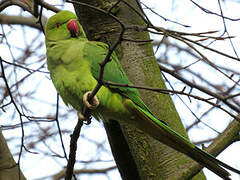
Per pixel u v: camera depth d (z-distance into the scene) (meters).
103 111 9.39
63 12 10.18
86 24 10.68
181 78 11.80
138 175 10.46
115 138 10.37
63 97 9.65
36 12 10.51
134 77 10.34
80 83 9.07
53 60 9.43
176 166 9.96
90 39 10.72
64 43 9.51
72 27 9.84
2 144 10.13
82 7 10.52
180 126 10.30
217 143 9.35
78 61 9.16
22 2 11.33
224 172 8.05
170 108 10.37
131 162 10.45
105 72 9.32
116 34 10.45
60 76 9.29
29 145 14.38
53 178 16.30
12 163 10.16
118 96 9.19
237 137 9.38
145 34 10.66
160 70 11.57
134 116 9.32
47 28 10.10
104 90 9.03
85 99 8.72
